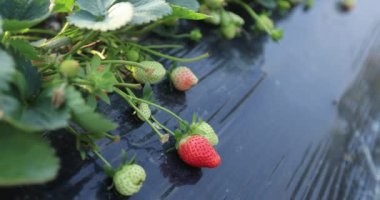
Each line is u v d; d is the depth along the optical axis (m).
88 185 0.28
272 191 0.38
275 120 0.45
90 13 0.29
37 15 0.29
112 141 0.32
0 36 0.28
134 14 0.30
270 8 0.58
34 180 0.21
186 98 0.39
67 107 0.24
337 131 0.51
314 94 0.52
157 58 0.42
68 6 0.32
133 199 0.29
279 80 0.50
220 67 0.46
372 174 0.52
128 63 0.32
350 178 0.48
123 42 0.36
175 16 0.35
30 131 0.23
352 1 0.69
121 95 0.32
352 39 0.66
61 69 0.24
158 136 0.33
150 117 0.35
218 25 0.50
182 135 0.32
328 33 0.64
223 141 0.39
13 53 0.26
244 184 0.36
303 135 0.46
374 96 0.63
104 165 0.29
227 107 0.42
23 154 0.22
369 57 0.67
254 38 0.52
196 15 0.34
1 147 0.22
